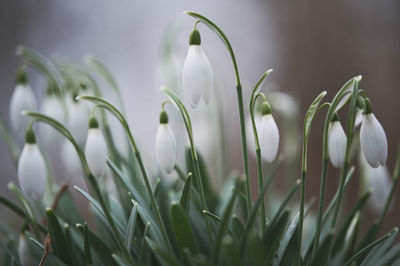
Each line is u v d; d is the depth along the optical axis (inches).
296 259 13.9
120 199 16.3
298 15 43.7
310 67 43.0
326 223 16.7
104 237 16.1
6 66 40.8
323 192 13.6
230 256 12.9
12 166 37.8
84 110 15.6
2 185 37.3
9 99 40.2
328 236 13.5
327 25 43.3
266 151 13.8
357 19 42.7
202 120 18.1
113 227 13.8
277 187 33.1
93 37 42.9
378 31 42.1
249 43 43.4
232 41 43.1
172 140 13.9
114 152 16.2
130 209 16.1
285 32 43.6
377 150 13.4
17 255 15.6
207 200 17.1
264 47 43.4
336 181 36.8
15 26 41.7
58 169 36.9
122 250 13.8
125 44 43.1
